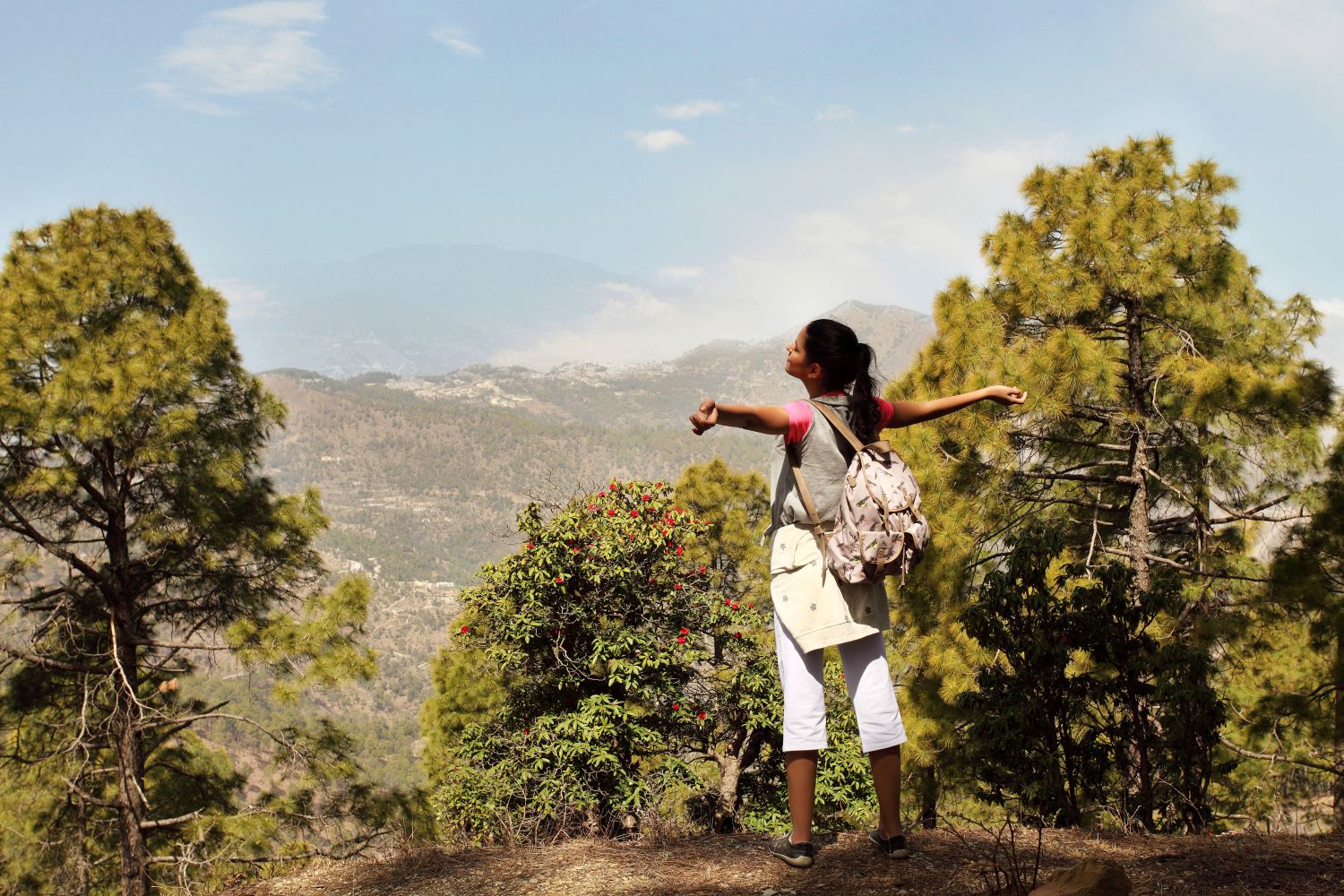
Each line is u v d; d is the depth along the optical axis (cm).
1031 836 348
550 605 1028
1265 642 989
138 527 1321
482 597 1048
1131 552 1022
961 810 811
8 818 1313
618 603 1047
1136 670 445
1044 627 459
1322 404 893
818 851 319
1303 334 1216
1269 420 915
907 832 352
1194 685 429
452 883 312
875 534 268
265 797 1327
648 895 286
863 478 272
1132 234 956
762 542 308
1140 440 1019
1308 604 795
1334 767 782
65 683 1391
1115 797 462
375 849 374
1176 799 438
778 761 1139
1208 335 1063
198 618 1412
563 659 1019
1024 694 454
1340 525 766
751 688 1064
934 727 810
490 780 979
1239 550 1073
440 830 1194
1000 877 283
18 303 1210
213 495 1341
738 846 335
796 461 282
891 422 294
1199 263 1022
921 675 884
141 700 1377
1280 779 934
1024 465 1041
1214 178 1007
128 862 1252
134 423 1236
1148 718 459
